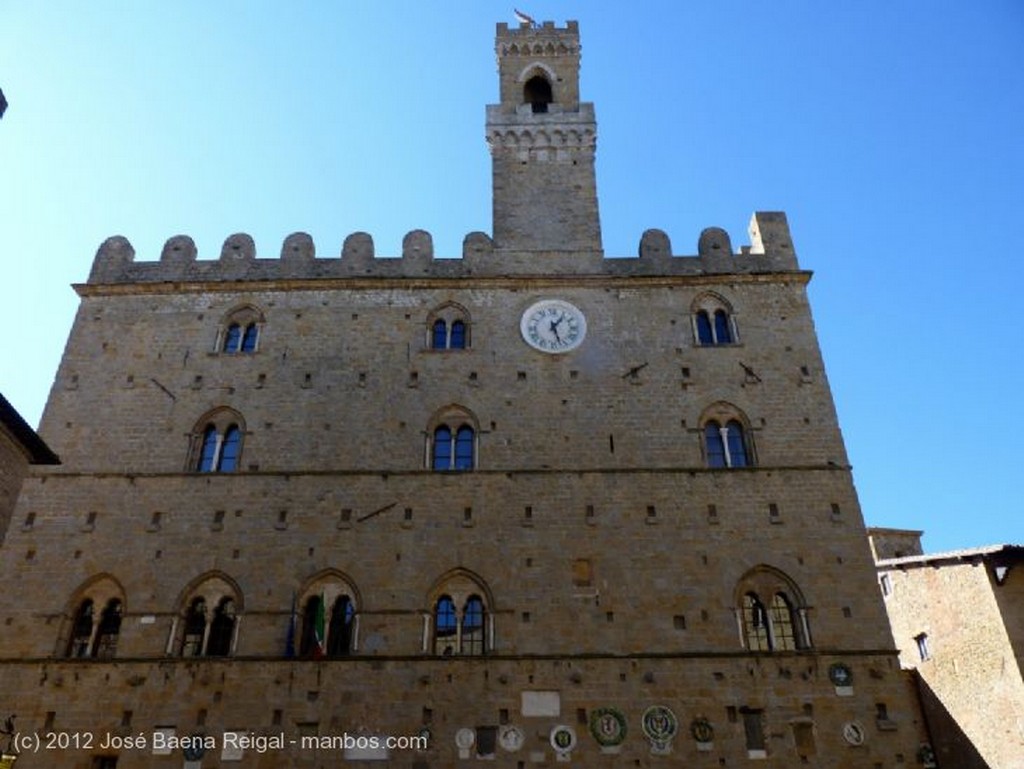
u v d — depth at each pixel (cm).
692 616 3388
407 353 4075
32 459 2836
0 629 3381
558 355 4066
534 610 3400
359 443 3816
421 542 3556
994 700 3547
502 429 3853
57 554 3547
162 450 3825
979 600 3653
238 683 3247
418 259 4391
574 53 5188
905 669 4222
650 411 3900
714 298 4256
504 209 4541
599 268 4350
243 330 4194
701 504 3644
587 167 4697
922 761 3097
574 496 3669
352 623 3412
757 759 3098
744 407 3916
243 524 3603
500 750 3122
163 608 3422
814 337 4119
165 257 4434
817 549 3534
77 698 3228
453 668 3275
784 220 4528
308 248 4453
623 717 3173
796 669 3272
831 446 3803
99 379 4034
